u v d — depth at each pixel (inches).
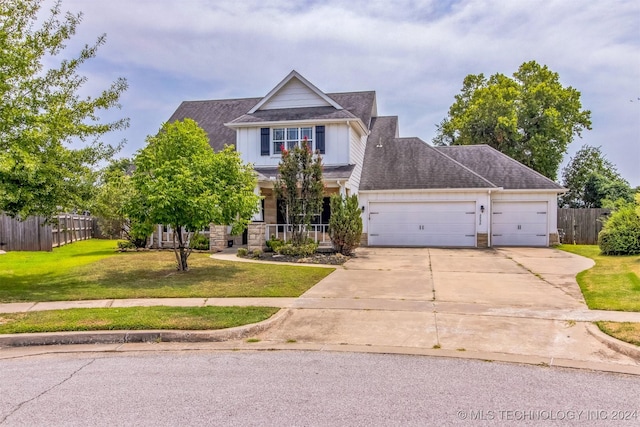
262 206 836.0
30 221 745.0
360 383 192.2
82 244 877.8
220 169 476.1
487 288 404.8
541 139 1234.0
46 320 286.2
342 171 770.2
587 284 409.4
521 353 233.5
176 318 290.2
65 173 392.8
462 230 816.3
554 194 824.9
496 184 844.6
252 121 825.5
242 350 245.1
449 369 210.4
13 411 165.2
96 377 203.0
